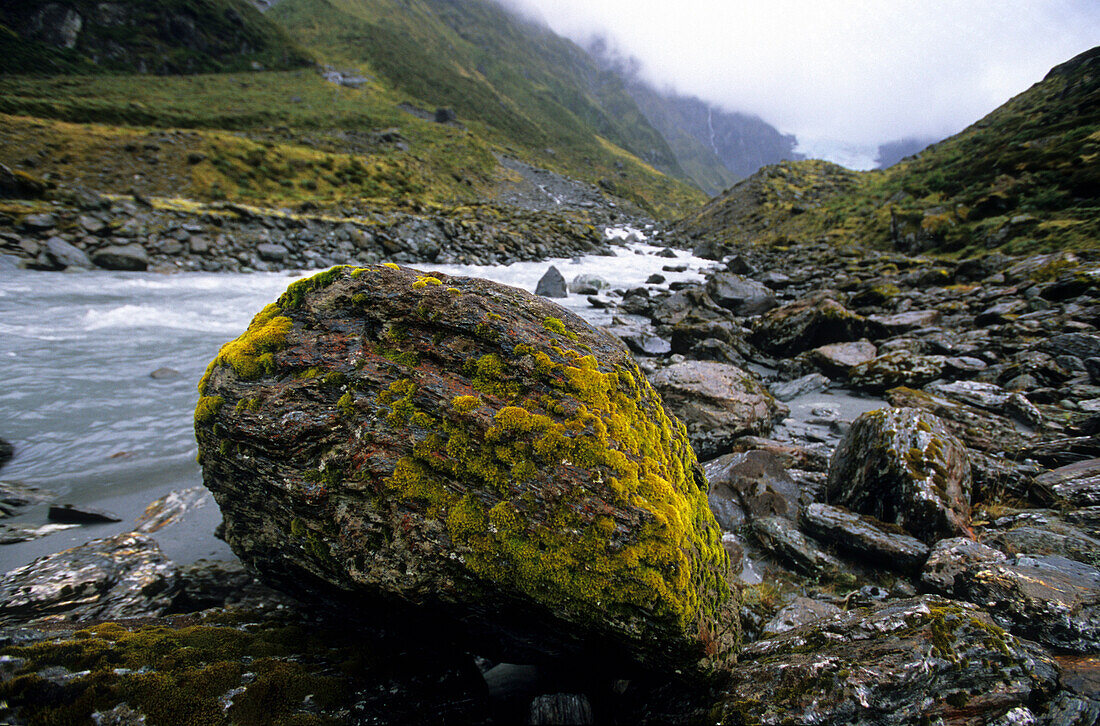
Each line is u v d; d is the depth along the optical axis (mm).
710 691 3580
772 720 3178
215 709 2830
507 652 3988
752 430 9609
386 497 3486
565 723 3742
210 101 101062
